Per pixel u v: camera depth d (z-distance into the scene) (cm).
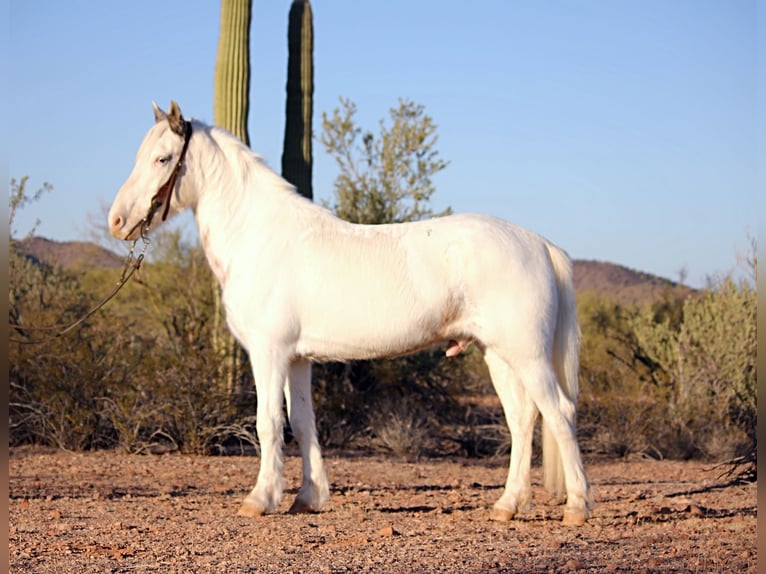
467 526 671
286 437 1316
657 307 2164
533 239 698
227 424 1230
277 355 684
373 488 917
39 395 1222
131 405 1202
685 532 650
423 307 670
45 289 1543
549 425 675
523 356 668
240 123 1273
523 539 620
